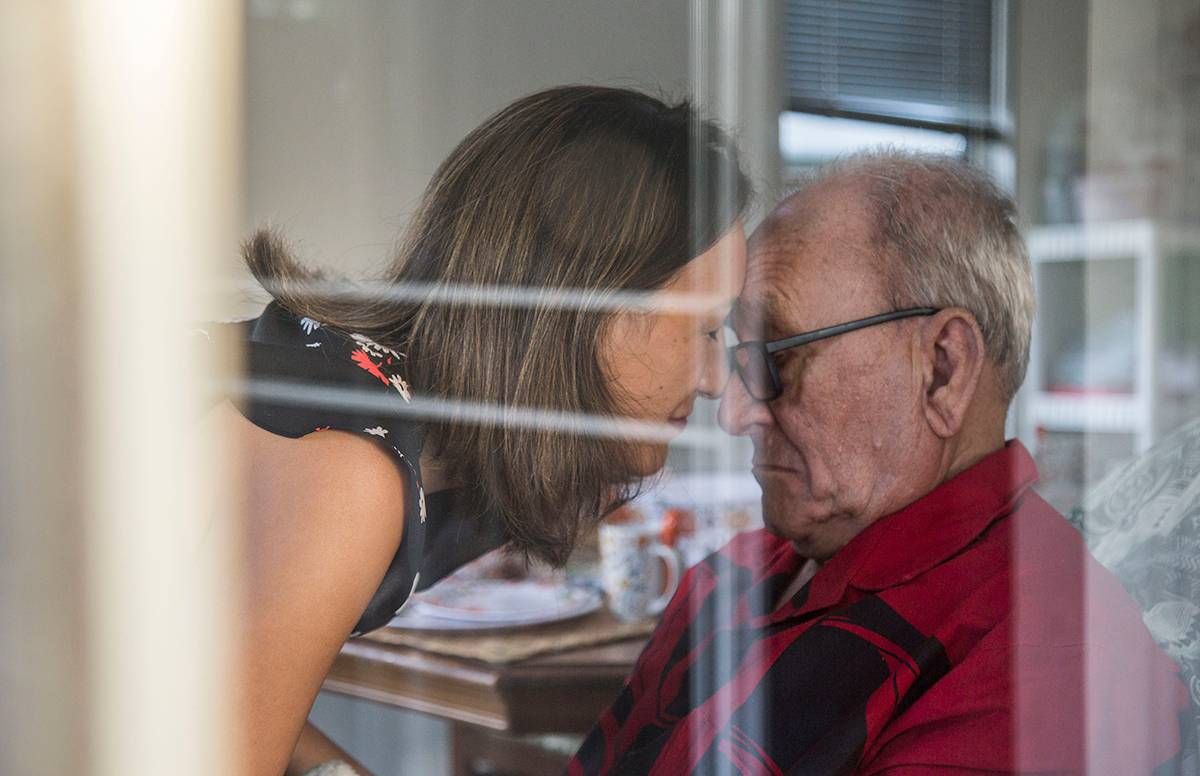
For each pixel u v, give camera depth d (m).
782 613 0.79
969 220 0.83
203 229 0.25
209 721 0.26
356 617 0.64
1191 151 0.91
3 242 0.23
